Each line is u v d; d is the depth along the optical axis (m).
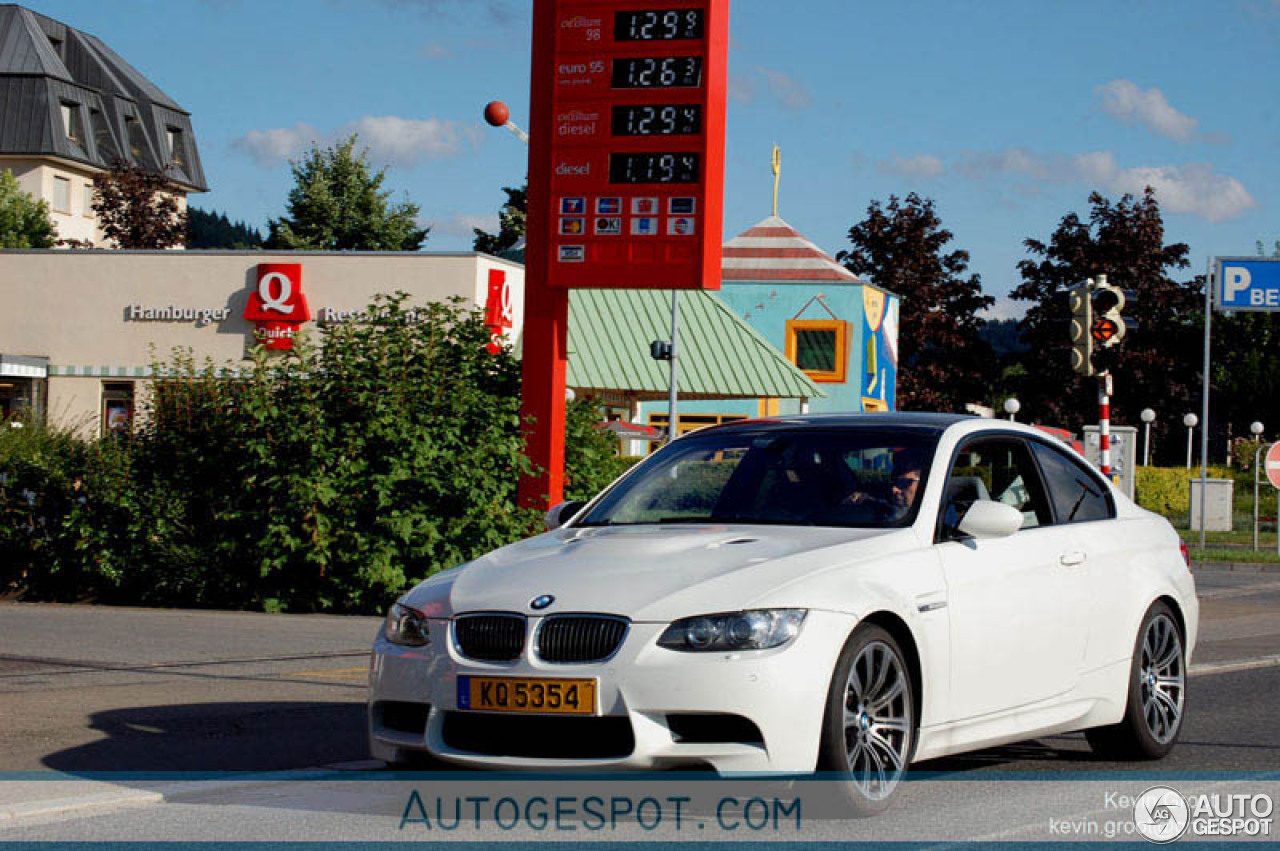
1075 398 81.31
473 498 17.47
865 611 7.00
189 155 103.12
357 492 17.33
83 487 18.09
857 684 7.02
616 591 6.87
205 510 17.89
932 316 83.69
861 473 8.16
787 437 8.59
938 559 7.66
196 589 17.75
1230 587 26.03
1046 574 8.33
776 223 62.44
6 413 20.27
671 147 19.02
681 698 6.58
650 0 19.14
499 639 6.90
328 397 17.66
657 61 19.08
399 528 17.09
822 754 6.79
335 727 9.86
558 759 6.71
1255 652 15.28
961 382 84.25
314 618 16.75
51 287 44.66
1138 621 8.98
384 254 42.66
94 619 16.03
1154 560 9.33
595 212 19.22
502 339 19.31
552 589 6.97
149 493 17.78
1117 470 34.44
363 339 18.09
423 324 18.47
